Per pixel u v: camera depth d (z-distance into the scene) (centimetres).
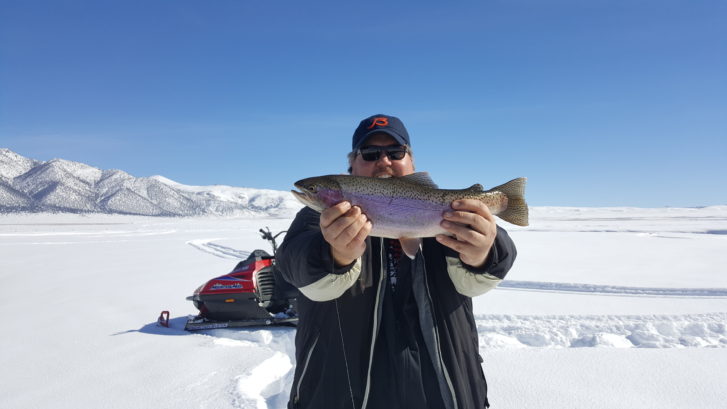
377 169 221
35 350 477
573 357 437
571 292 763
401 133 225
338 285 163
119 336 531
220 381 380
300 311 192
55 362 437
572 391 362
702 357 430
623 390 362
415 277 176
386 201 195
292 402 183
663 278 905
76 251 1781
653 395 352
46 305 719
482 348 472
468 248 161
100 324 591
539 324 554
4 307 707
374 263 185
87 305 713
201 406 333
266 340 512
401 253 199
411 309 180
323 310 179
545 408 334
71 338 523
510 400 349
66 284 932
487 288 175
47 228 4953
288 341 503
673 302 679
